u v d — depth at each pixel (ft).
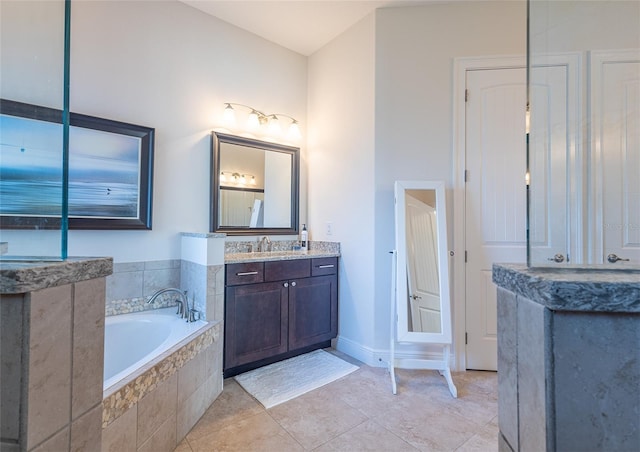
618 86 3.18
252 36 9.48
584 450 1.45
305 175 10.64
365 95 8.75
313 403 6.50
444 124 8.14
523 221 7.92
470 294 8.00
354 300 8.97
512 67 7.95
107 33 7.00
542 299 1.52
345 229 9.30
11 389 1.51
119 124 7.00
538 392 1.56
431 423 5.83
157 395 4.83
